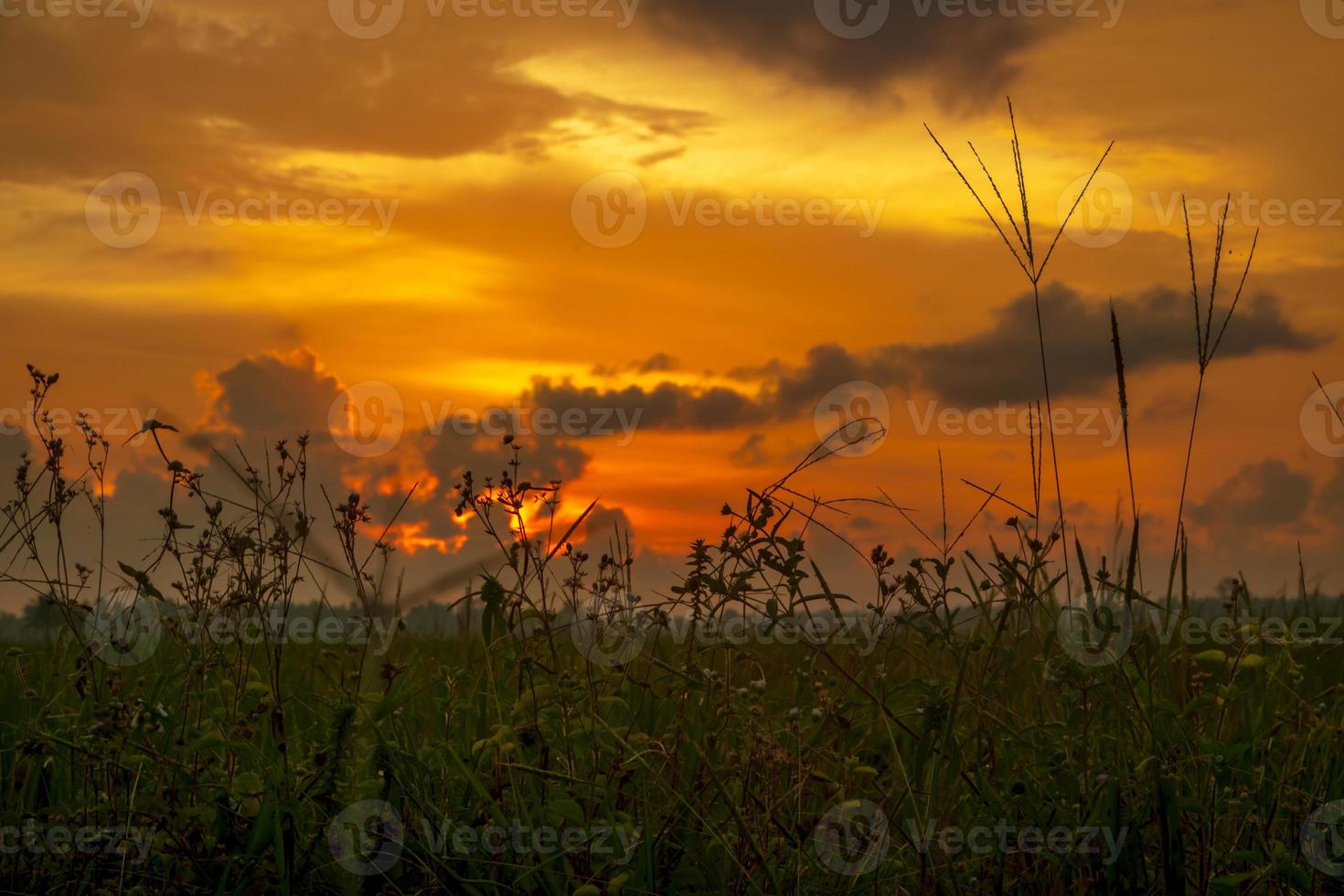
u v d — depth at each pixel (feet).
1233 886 8.41
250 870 8.79
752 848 8.63
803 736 9.55
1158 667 9.92
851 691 10.43
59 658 11.78
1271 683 10.82
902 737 10.46
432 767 9.62
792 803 9.62
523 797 9.55
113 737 9.11
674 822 9.04
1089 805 8.98
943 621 9.62
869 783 10.04
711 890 8.87
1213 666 10.32
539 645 9.93
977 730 9.51
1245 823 9.39
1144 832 9.32
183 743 9.53
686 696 9.77
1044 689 10.64
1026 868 9.18
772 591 9.62
